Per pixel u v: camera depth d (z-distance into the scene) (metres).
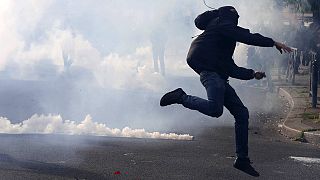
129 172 7.00
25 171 6.88
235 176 6.96
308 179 6.91
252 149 8.84
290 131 10.40
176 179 6.74
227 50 5.97
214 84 5.79
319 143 9.64
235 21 6.05
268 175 7.06
